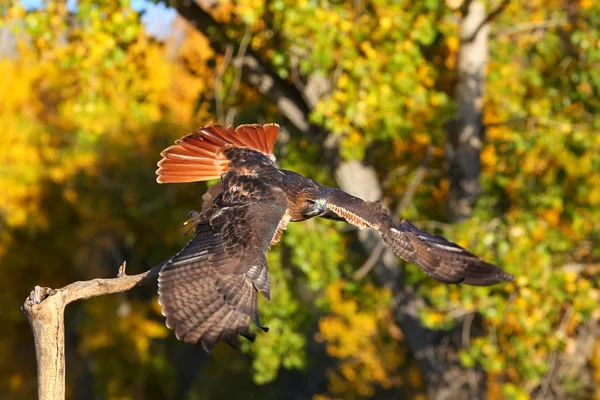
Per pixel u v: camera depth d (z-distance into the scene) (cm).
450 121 1878
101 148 2416
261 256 555
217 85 1662
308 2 1443
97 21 1485
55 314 597
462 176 1888
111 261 2878
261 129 649
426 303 1945
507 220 1752
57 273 2841
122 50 1572
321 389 3244
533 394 2089
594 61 1764
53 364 600
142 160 2481
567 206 1919
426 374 1992
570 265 1767
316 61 1517
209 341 509
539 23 1828
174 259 545
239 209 593
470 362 1655
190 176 632
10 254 2752
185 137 638
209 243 560
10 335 2859
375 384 2788
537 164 1930
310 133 1767
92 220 2541
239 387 3194
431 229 1858
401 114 1628
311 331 3059
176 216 2455
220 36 1664
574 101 1855
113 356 2777
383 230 655
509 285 1600
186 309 520
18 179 2434
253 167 630
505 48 1939
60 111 2311
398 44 1578
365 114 1584
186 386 3334
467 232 1647
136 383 2802
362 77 1555
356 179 1786
